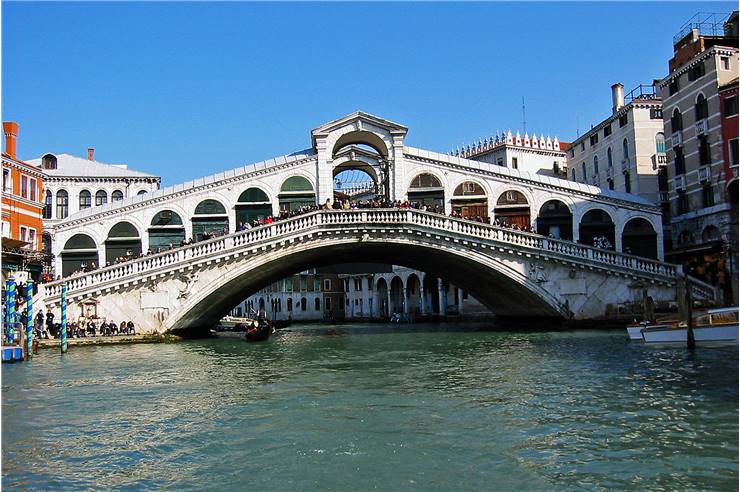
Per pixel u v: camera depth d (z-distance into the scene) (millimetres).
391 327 50562
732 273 33062
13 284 23078
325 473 8844
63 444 10539
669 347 22453
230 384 16375
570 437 10281
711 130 34344
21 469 9273
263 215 36969
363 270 43344
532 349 23594
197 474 8945
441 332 37750
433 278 65500
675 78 37531
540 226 37250
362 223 30922
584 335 28875
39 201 36719
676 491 7910
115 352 25766
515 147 61719
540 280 32312
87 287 29578
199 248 30203
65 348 25469
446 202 37125
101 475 8992
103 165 46562
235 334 40219
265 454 9750
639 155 43156
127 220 36438
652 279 32719
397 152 36969
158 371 19297
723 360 18531
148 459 9664
